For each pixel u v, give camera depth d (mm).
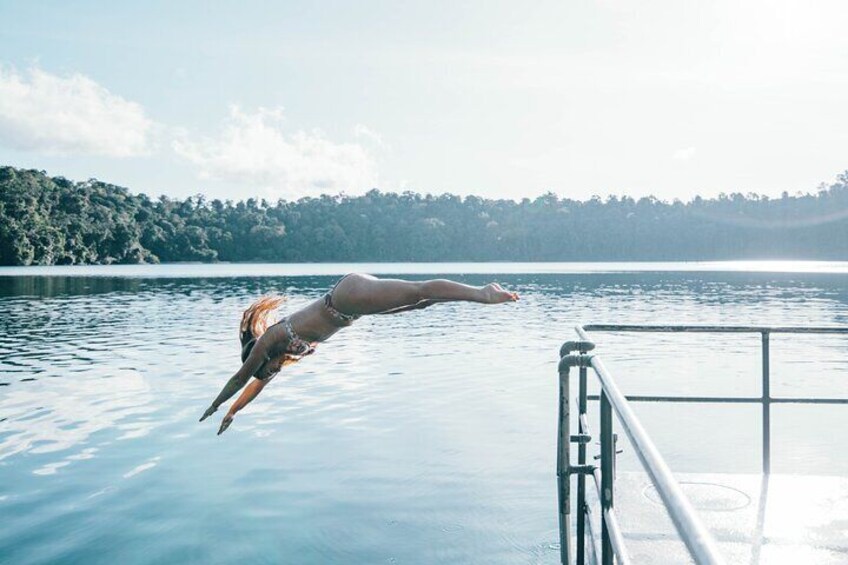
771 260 176125
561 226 179000
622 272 88188
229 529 7520
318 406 13445
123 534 7395
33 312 33062
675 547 4074
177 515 7922
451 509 8062
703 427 11758
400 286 3463
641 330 4625
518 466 9578
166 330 25875
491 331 26188
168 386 15227
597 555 3770
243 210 182375
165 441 10984
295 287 52812
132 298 42125
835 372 16609
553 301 39156
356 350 21078
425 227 175250
